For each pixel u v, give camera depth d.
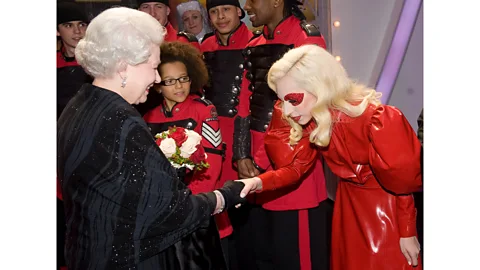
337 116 1.88
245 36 2.79
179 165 1.74
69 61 2.73
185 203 1.49
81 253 1.48
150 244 1.50
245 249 2.88
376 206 1.91
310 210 2.48
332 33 2.94
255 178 1.93
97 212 1.44
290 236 2.45
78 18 2.71
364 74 2.97
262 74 2.52
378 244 1.90
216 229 1.85
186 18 3.04
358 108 1.82
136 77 1.50
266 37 2.54
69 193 1.46
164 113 2.36
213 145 2.31
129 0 2.82
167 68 2.29
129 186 1.41
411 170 1.73
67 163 1.45
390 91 2.95
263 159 2.45
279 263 2.49
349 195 2.00
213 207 1.60
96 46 1.45
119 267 1.45
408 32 2.88
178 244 1.70
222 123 2.78
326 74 1.84
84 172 1.42
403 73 2.93
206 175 2.29
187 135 1.76
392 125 1.75
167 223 1.47
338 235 2.07
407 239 1.84
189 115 2.33
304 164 2.08
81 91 1.53
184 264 1.69
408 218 1.84
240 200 1.77
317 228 2.51
